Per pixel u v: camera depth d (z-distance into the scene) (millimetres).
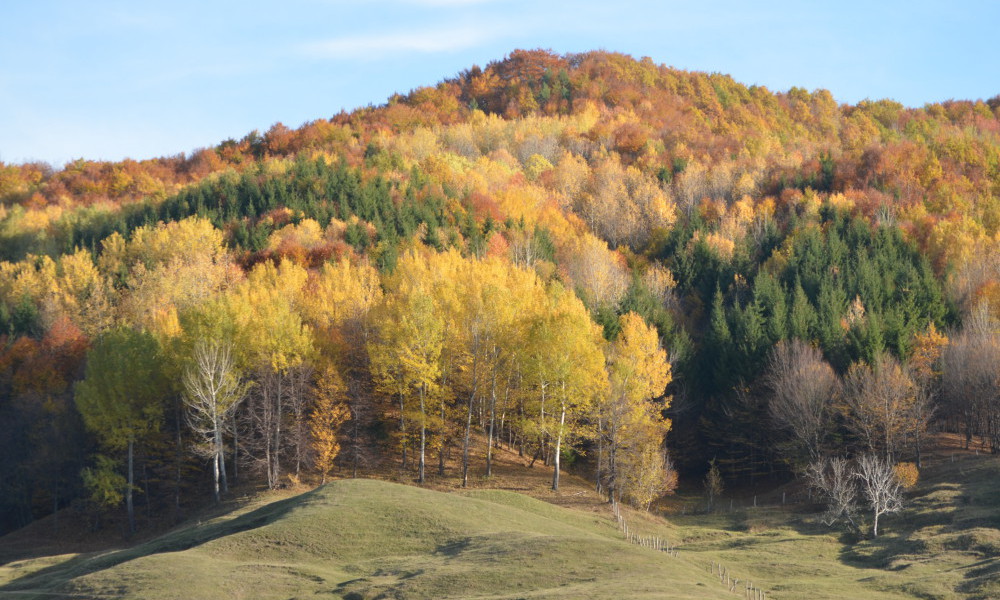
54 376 86250
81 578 41312
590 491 70125
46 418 77500
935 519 56562
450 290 77062
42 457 72438
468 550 44062
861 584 43875
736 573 46688
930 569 46156
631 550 43938
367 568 42812
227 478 73000
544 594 35438
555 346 68875
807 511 67062
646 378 73062
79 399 67438
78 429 74375
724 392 88375
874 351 82000
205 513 64375
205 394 67312
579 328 69750
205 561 42812
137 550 49531
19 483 73750
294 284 98000
